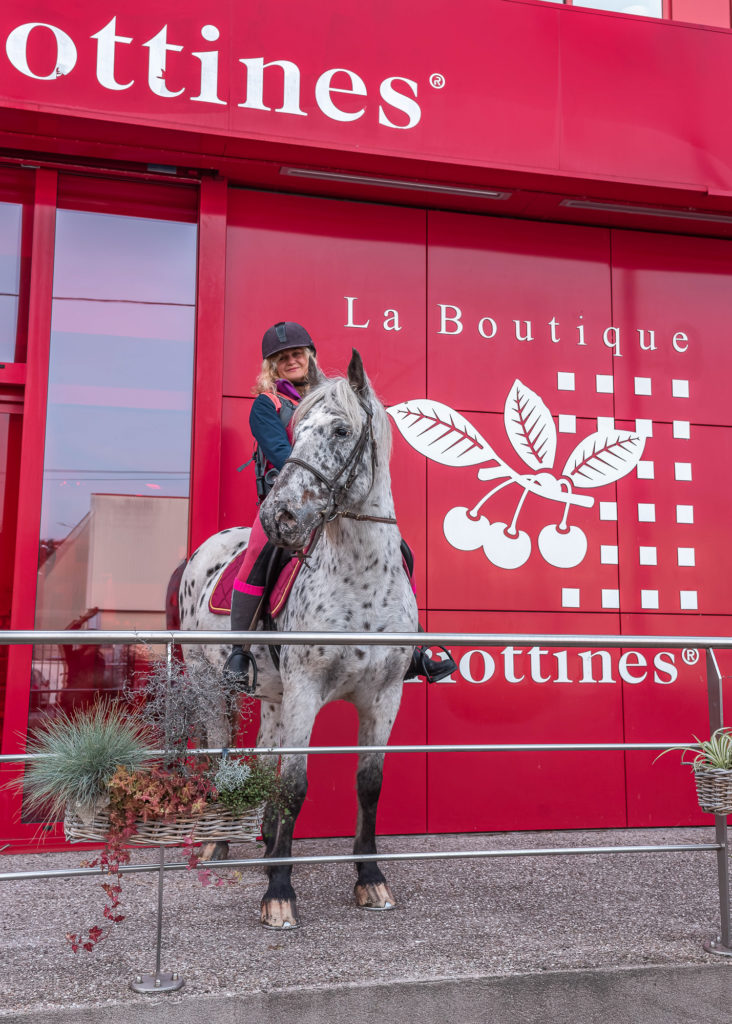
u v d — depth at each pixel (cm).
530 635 266
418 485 473
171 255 463
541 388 496
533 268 506
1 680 418
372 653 303
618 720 479
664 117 485
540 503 488
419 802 451
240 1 439
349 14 452
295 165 453
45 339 436
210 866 245
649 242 525
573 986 244
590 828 467
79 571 434
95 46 418
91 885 346
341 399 284
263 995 230
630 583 492
